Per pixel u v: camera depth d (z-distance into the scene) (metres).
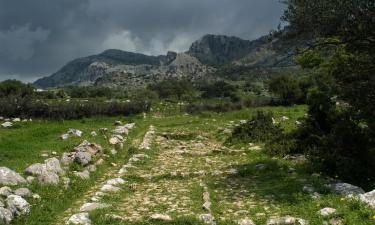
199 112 53.28
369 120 17.50
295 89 60.22
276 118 36.44
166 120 42.72
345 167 15.81
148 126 36.91
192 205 13.43
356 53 17.28
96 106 45.88
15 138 24.50
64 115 42.06
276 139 23.06
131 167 19.83
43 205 12.74
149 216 12.05
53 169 16.06
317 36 16.47
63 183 15.09
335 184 14.23
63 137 25.11
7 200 11.79
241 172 17.95
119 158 22.52
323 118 21.06
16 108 41.16
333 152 17.09
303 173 16.91
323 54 19.05
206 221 11.58
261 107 57.59
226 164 20.47
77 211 12.77
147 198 14.63
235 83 135.88
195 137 30.30
